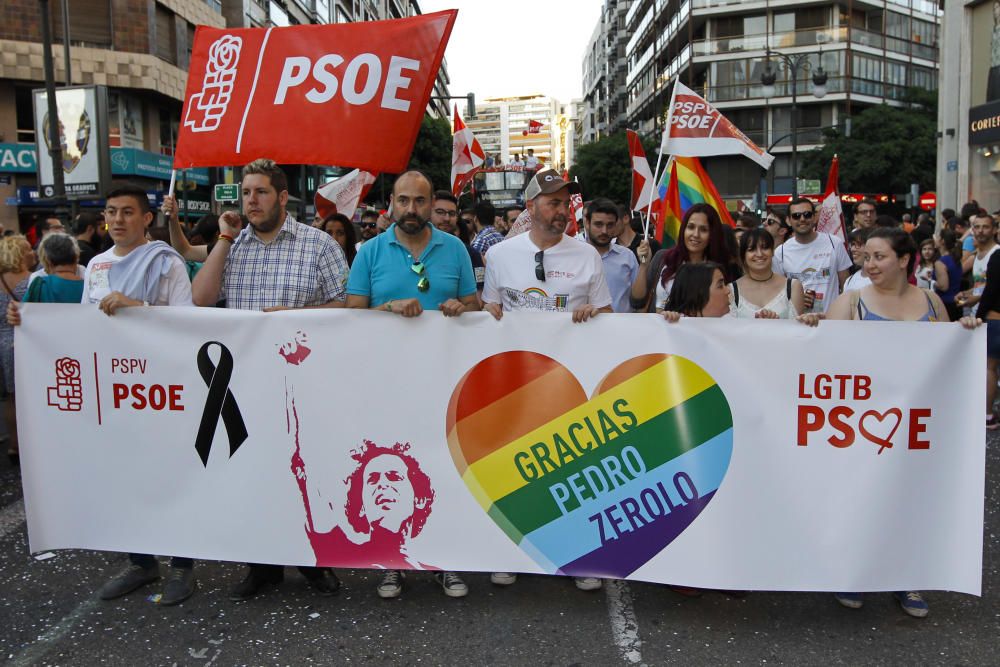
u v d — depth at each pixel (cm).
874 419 333
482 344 347
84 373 363
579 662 302
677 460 342
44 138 1157
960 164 2058
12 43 2378
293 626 332
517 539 348
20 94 2494
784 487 337
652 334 342
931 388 331
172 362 357
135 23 2552
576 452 347
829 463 335
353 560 352
